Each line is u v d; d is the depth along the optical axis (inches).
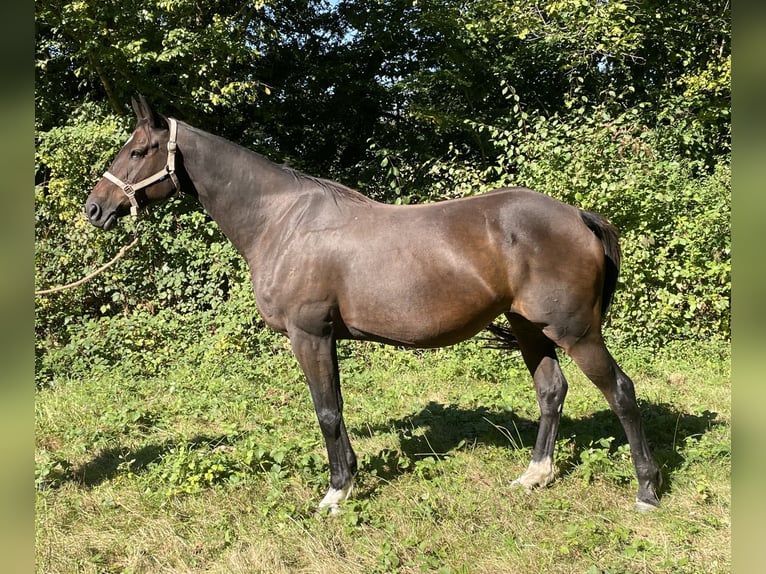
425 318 124.7
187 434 180.2
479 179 285.7
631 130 279.3
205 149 135.4
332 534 120.2
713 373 234.2
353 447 167.5
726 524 117.9
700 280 260.2
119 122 301.9
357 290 125.7
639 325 268.5
